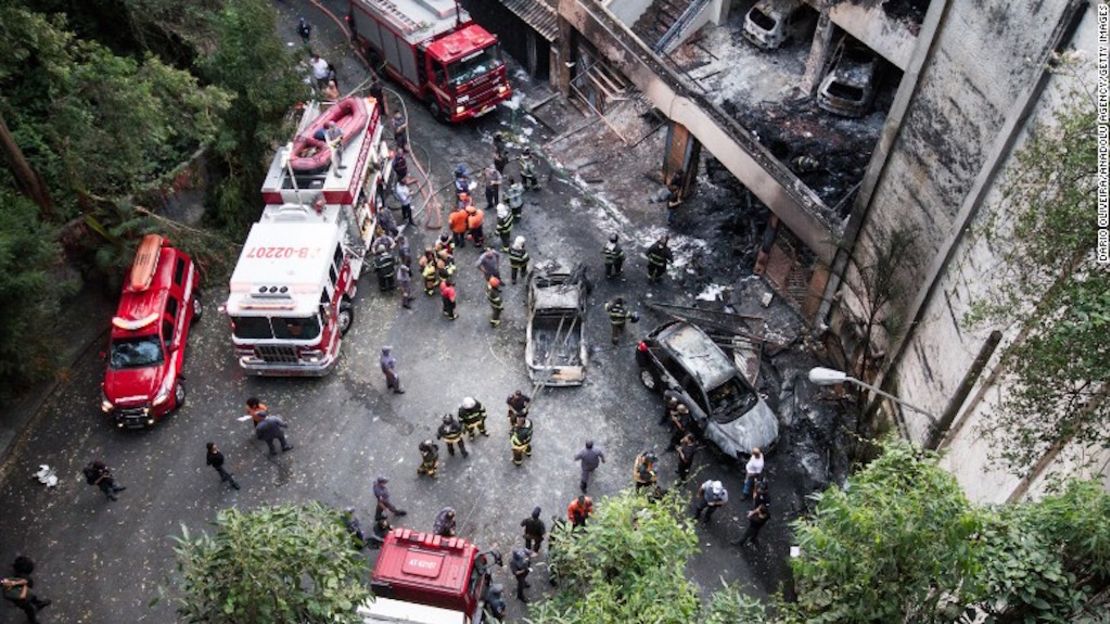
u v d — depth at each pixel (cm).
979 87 1343
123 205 1919
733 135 1905
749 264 2130
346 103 2139
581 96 2516
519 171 2388
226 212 2095
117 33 2292
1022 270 1172
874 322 1755
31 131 1991
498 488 1741
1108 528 748
